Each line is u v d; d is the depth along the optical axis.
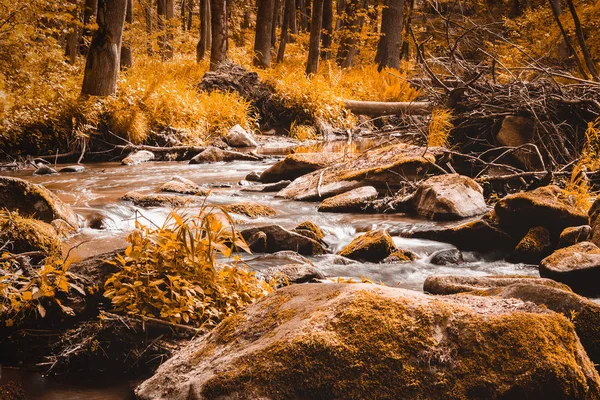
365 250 6.12
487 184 8.95
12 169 11.62
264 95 19.77
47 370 3.36
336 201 8.39
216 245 3.75
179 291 3.63
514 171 9.05
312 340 2.42
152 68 20.41
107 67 14.09
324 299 2.69
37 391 3.13
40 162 12.34
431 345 2.40
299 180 9.69
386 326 2.45
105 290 3.66
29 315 3.58
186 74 21.17
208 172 11.87
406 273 5.80
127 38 20.81
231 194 9.36
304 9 40.34
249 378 2.40
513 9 21.88
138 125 14.29
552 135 9.13
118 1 14.05
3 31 12.17
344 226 7.43
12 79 12.55
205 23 25.45
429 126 9.56
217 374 2.46
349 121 19.70
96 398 3.07
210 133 16.55
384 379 2.35
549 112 9.24
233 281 3.86
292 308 2.74
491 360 2.36
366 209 8.39
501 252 6.61
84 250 5.87
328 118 19.59
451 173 9.16
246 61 29.70
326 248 6.64
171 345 3.44
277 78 21.03
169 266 3.67
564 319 2.50
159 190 9.20
